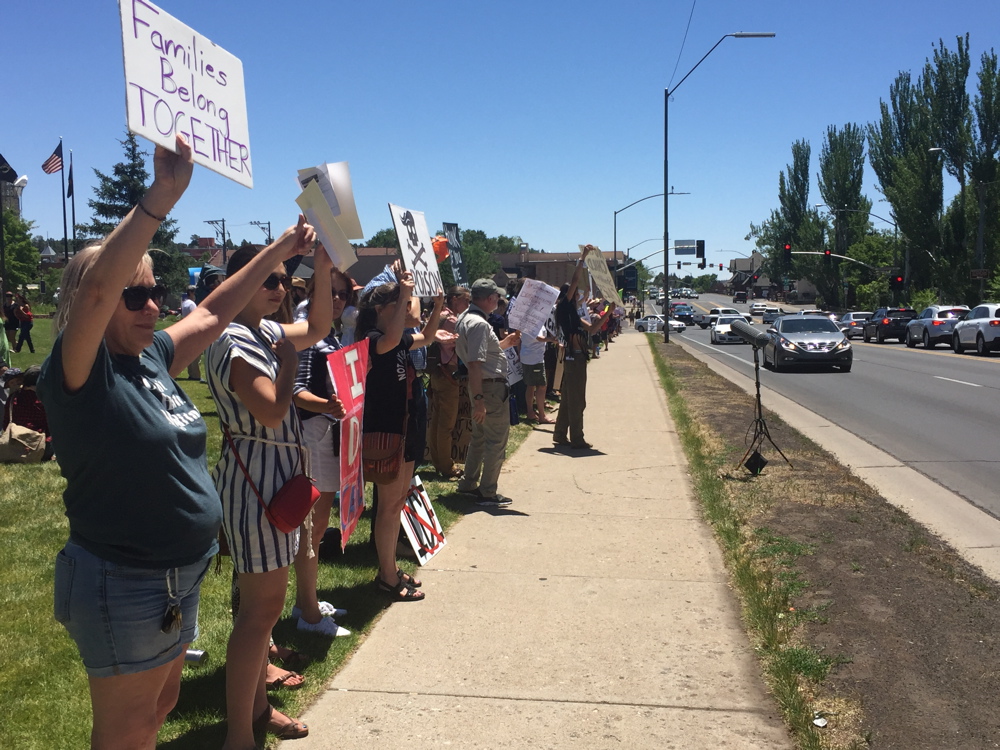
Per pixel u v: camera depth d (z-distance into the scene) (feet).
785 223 322.75
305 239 9.05
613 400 48.55
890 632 13.94
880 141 206.18
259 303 10.07
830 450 33.68
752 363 90.12
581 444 32.55
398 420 15.23
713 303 460.55
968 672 12.48
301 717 11.60
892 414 44.83
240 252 10.37
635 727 11.32
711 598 16.15
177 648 7.69
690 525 21.42
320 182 11.45
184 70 7.95
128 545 7.13
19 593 15.65
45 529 19.80
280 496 10.14
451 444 26.81
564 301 32.42
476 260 320.50
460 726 11.35
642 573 17.66
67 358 6.64
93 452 6.88
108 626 7.14
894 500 24.80
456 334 22.90
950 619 14.46
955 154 168.86
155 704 7.77
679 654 13.64
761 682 12.62
